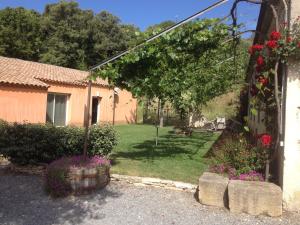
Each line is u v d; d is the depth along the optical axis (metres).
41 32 38.22
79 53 37.25
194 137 18.02
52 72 21.50
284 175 6.28
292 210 6.27
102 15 39.22
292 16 6.16
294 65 6.20
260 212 6.04
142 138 17.17
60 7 38.06
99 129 9.19
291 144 6.25
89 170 7.20
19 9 37.78
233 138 11.19
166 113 25.45
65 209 6.31
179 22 7.38
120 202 6.70
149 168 9.30
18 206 6.41
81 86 22.12
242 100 18.36
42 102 17.86
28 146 8.69
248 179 6.79
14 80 16.28
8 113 15.96
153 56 8.60
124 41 38.72
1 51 34.38
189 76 10.52
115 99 26.42
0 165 9.68
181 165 9.95
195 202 6.72
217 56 10.39
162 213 6.13
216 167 7.55
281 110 6.39
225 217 5.96
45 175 7.45
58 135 8.84
